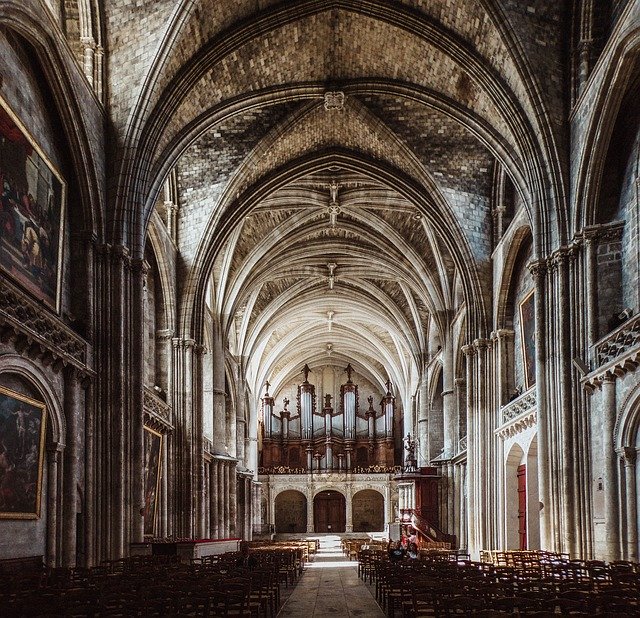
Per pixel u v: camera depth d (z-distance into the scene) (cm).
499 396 3116
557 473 2180
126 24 2269
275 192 3684
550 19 2273
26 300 1630
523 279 2964
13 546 1575
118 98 2278
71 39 2277
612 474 1900
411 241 4047
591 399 2089
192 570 1602
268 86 2766
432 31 2434
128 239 2245
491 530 3095
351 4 2445
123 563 1864
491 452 3150
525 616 830
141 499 2164
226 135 3133
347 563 3541
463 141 3189
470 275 3269
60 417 1825
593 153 2092
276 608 1627
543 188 2305
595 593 1038
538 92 2259
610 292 2091
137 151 2273
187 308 3209
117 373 2120
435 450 4756
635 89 1986
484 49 2386
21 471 1606
